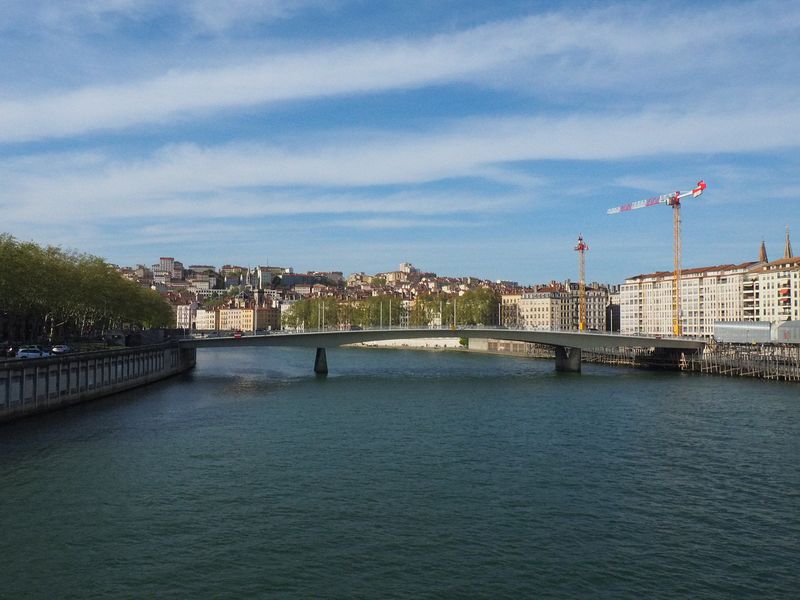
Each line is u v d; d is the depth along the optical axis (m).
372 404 105.94
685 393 123.31
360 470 61.97
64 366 96.31
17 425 82.00
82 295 139.38
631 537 45.69
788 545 44.59
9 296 116.62
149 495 53.53
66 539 44.12
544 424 87.38
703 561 41.91
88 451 68.38
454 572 39.78
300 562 40.94
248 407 101.31
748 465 65.25
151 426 83.00
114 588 37.31
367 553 42.38
